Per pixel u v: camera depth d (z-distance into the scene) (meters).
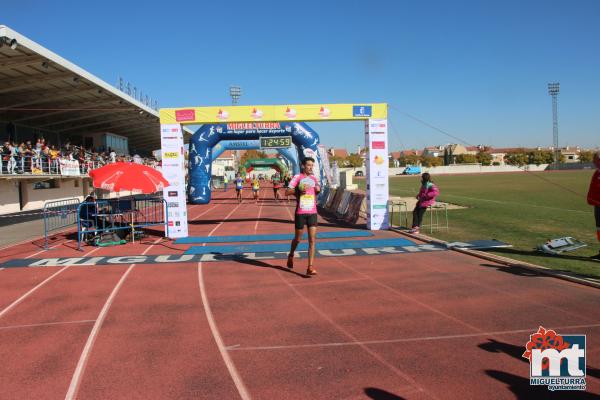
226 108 12.44
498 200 21.98
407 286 6.36
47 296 6.24
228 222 15.68
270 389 3.42
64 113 27.27
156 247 10.45
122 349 4.27
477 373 3.61
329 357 3.99
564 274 6.54
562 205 18.98
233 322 4.99
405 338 4.39
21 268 8.20
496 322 4.77
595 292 5.77
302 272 7.41
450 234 11.11
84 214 11.22
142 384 3.55
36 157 22.38
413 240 10.52
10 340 4.57
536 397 3.22
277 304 5.64
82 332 4.77
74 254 9.66
